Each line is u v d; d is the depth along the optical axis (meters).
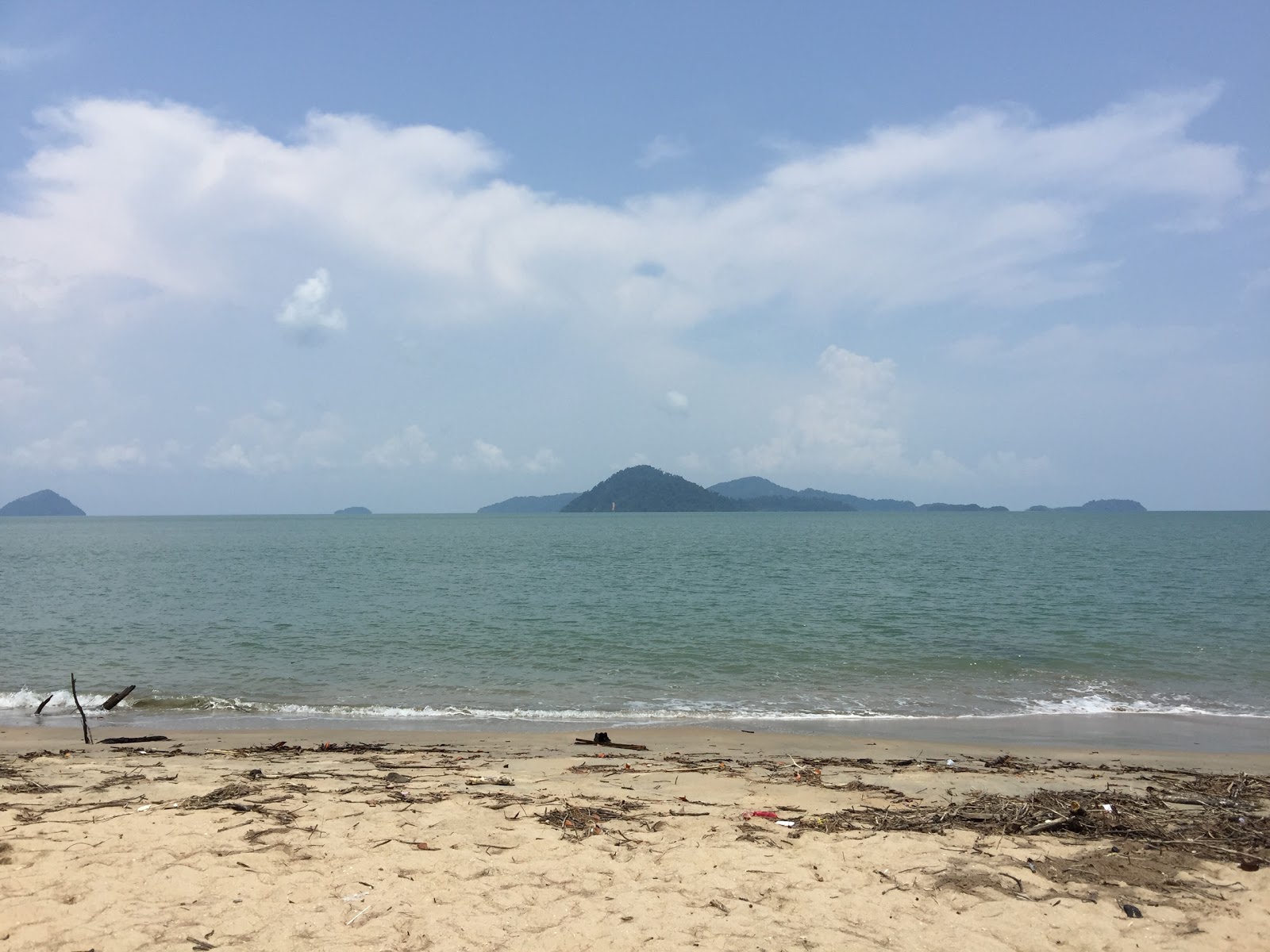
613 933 5.86
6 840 7.41
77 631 27.69
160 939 5.61
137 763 11.44
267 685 19.98
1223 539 93.88
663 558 66.44
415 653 24.02
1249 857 7.53
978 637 26.55
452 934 5.79
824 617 31.03
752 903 6.44
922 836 8.06
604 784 10.30
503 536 117.31
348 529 160.38
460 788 9.84
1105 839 8.08
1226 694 19.34
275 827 8.00
